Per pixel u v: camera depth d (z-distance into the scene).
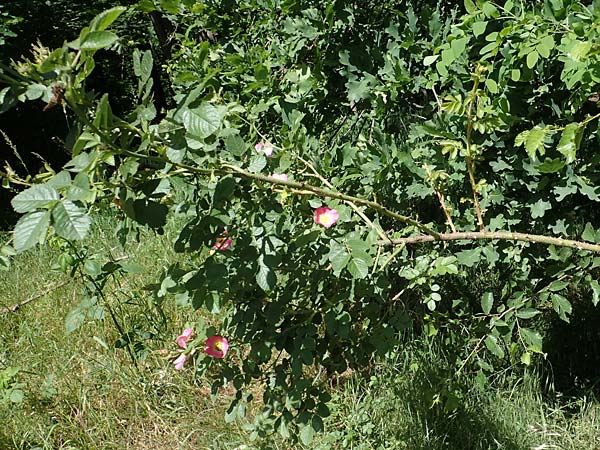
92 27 1.34
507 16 2.34
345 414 3.54
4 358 4.07
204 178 2.00
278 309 2.16
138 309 4.29
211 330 2.46
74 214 1.35
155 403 3.77
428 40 3.02
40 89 1.39
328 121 3.36
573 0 2.26
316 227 2.10
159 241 5.00
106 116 1.43
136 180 1.67
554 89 2.60
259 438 3.40
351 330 2.36
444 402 3.38
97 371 3.94
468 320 3.17
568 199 2.96
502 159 2.78
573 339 3.92
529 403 3.54
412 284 2.47
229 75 3.25
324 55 3.22
